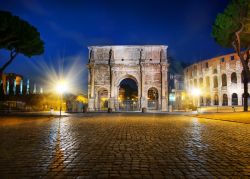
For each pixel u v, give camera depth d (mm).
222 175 6328
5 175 6371
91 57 67938
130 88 88062
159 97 65438
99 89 67125
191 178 6105
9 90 95125
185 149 9734
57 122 24172
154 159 8039
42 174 6453
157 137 13133
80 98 80188
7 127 18938
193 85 82375
